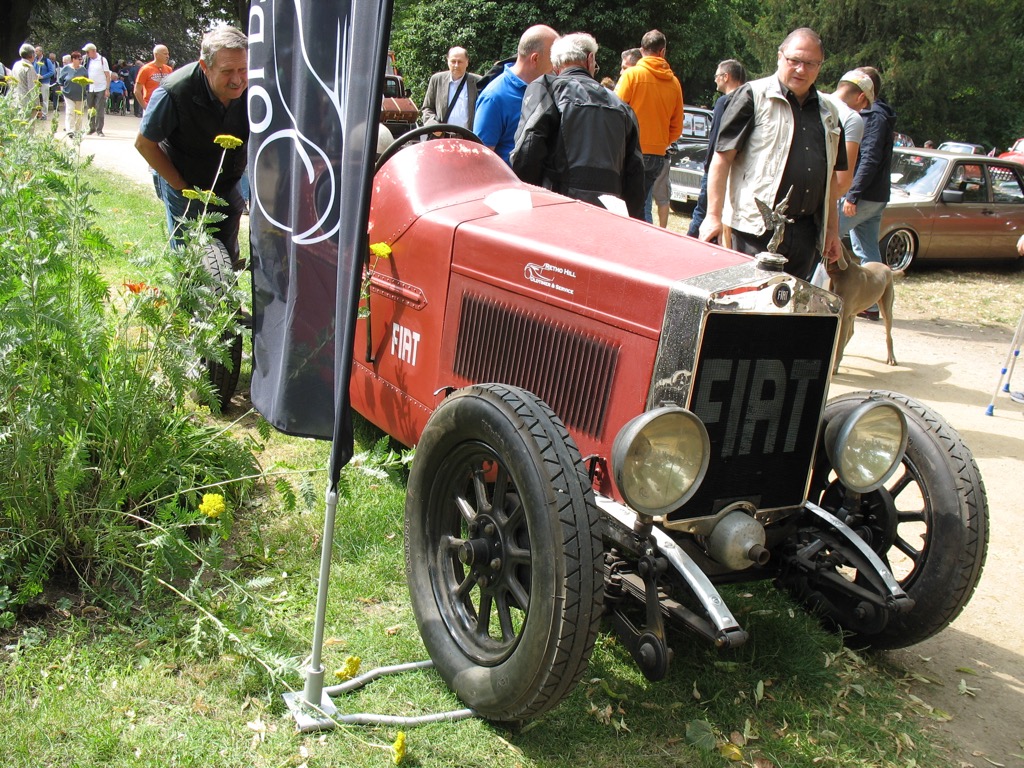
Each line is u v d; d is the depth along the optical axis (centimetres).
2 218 287
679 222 1327
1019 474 515
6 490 283
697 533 274
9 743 222
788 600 338
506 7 2302
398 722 248
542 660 226
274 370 284
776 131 436
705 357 255
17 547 278
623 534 262
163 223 354
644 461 235
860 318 930
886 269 677
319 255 258
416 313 356
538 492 228
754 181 445
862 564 288
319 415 265
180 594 272
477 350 324
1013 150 1991
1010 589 385
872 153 750
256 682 257
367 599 309
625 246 296
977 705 298
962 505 288
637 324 268
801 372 276
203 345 311
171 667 260
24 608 276
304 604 299
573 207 349
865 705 288
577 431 287
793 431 281
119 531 287
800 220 452
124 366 312
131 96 3338
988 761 269
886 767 259
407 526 285
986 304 1032
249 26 283
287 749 234
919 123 3594
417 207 361
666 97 846
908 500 452
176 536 284
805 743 263
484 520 263
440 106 963
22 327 277
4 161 299
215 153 446
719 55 3731
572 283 288
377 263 380
